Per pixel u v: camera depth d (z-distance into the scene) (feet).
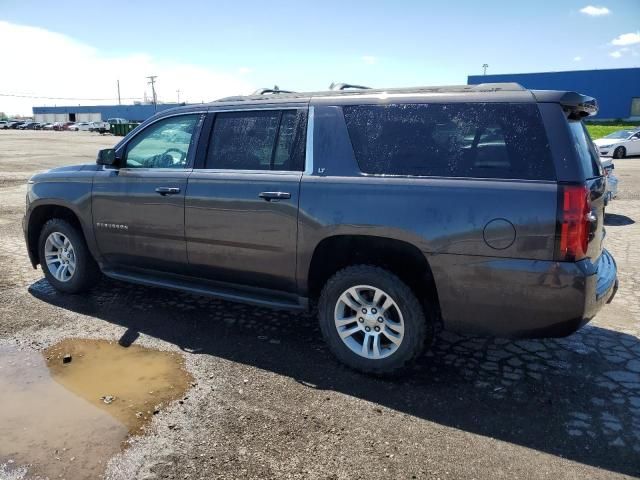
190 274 15.02
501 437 10.10
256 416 10.66
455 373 12.66
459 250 10.87
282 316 16.16
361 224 11.70
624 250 24.53
